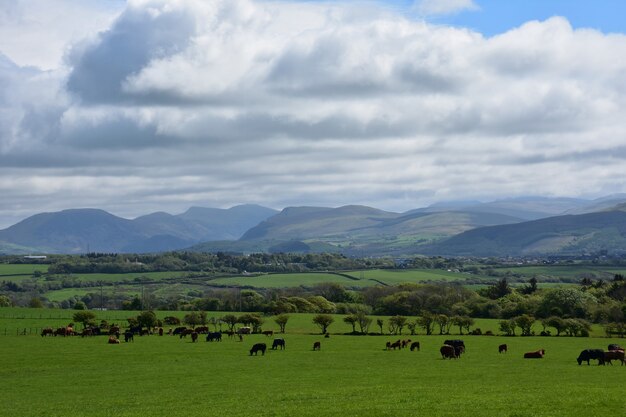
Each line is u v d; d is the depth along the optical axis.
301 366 89.12
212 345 122.00
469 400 56.34
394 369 84.75
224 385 71.44
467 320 159.12
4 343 124.06
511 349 117.44
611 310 176.88
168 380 76.38
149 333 151.88
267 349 115.25
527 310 192.62
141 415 54.09
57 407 59.94
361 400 57.97
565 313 185.25
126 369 87.19
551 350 115.19
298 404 56.91
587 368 85.56
